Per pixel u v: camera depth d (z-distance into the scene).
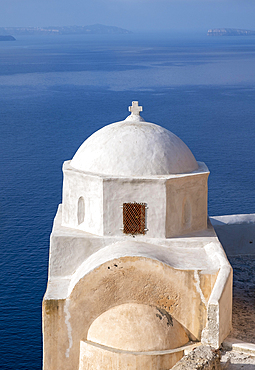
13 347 27.73
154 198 12.24
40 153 69.50
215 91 143.25
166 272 11.31
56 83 166.38
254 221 17.98
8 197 50.19
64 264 12.40
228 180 55.78
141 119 13.98
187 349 11.30
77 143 76.19
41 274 35.28
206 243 12.50
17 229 42.25
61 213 14.55
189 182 12.72
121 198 12.25
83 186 12.66
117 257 11.11
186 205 12.93
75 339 11.60
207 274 11.41
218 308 10.88
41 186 53.66
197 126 90.75
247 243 18.05
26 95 137.88
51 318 11.47
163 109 110.56
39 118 100.75
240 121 96.56
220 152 69.75
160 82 166.00
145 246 11.99
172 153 12.98
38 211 46.38
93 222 12.59
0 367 26.20
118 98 129.12
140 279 11.34
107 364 11.19
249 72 199.38
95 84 161.62
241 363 10.75
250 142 76.62
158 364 11.07
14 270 35.75
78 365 11.73
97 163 12.78
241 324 12.70
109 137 13.14
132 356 11.00
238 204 48.22
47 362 11.70
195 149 71.75
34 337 28.58
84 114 105.06
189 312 11.59
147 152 12.72
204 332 11.36
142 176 12.38
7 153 69.62
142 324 11.18
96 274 11.21
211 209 46.91
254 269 16.77
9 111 110.56
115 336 11.20
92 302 11.45
